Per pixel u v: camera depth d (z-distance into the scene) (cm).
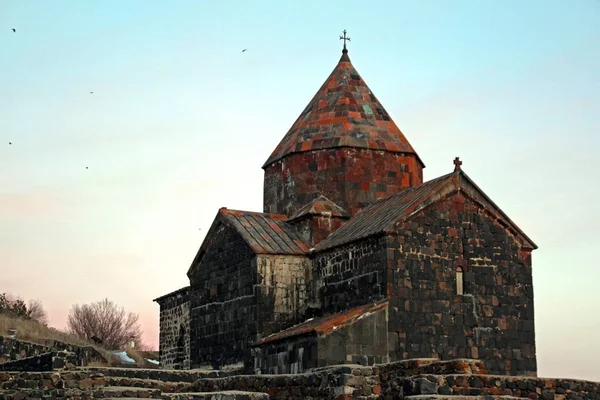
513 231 3838
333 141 4297
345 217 4159
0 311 7169
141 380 3253
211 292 4216
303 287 3988
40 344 5219
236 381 3127
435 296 3659
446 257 3709
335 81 4559
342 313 3644
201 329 4247
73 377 3167
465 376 2525
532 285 3834
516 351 3756
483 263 3772
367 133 4334
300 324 3884
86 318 10875
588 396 2612
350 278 3791
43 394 2988
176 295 5091
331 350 3459
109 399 2775
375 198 4262
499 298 3769
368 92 4525
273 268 3969
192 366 4262
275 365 3706
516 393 2550
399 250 3641
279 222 4238
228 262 4144
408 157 4347
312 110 4497
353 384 2764
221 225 4225
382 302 3569
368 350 3506
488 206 3803
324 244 3975
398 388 2661
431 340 3616
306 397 2878
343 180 4250
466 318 3697
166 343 5166
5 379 3116
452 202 3766
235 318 4041
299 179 4319
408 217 3678
